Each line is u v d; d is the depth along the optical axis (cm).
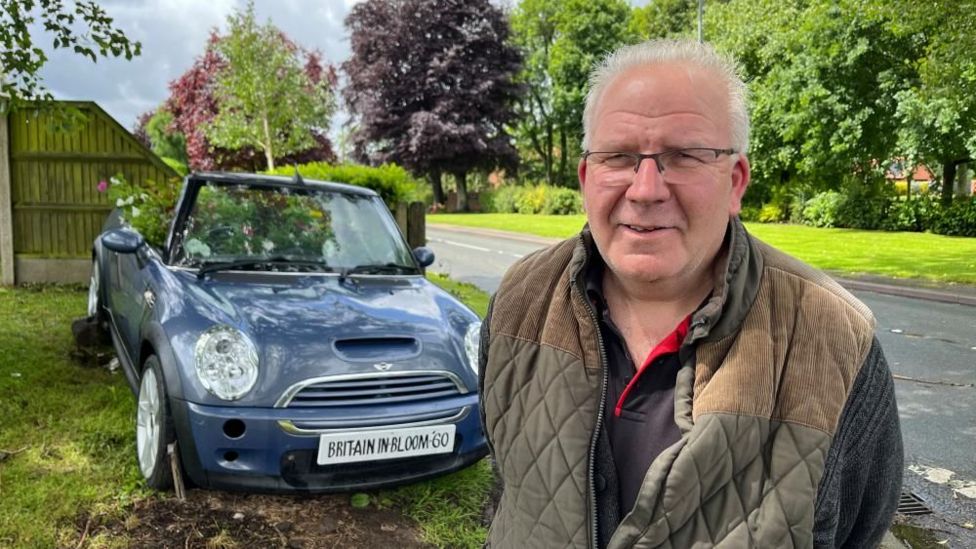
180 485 289
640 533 111
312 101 1983
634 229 120
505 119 4119
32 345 514
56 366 466
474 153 4003
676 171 117
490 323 141
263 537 269
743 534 104
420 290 377
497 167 4344
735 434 106
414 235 852
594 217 126
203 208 401
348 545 268
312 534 274
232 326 291
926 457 388
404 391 291
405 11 3962
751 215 2759
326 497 304
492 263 1294
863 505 119
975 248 1586
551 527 121
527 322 134
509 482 131
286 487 274
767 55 2288
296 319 306
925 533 303
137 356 356
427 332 318
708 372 113
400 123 4000
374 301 344
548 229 2217
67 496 289
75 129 483
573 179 4747
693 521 108
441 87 4022
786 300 115
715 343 113
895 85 1948
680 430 114
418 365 297
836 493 108
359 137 4094
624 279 125
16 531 261
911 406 478
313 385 278
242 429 270
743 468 106
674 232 118
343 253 405
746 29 2506
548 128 4934
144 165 760
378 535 277
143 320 341
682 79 118
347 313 321
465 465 306
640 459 119
